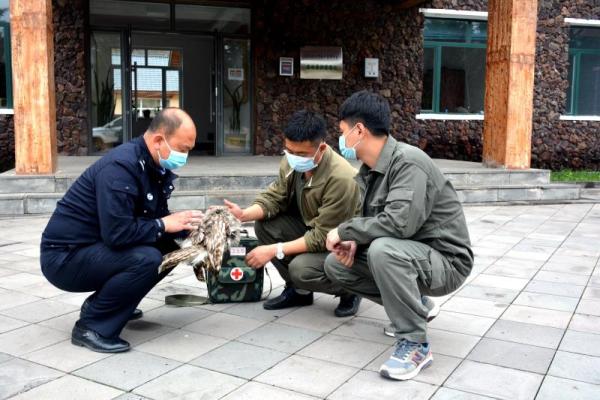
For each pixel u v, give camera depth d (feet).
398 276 9.14
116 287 9.80
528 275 15.62
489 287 14.42
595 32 44.32
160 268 9.92
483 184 28.99
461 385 8.96
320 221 10.89
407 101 39.65
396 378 9.04
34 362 9.56
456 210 9.82
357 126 9.57
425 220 9.54
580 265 16.80
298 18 36.94
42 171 23.71
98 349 9.97
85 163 29.60
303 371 9.39
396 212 9.14
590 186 36.09
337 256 9.92
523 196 28.94
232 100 37.35
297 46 37.14
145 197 10.05
